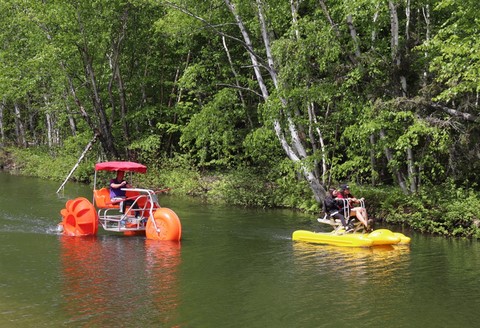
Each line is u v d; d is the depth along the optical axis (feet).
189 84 84.23
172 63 102.06
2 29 101.50
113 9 89.30
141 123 100.73
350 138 53.98
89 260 35.32
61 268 32.99
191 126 78.02
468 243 44.27
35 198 68.74
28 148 141.08
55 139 141.28
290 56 56.70
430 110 53.16
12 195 71.87
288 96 57.41
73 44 87.92
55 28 88.07
